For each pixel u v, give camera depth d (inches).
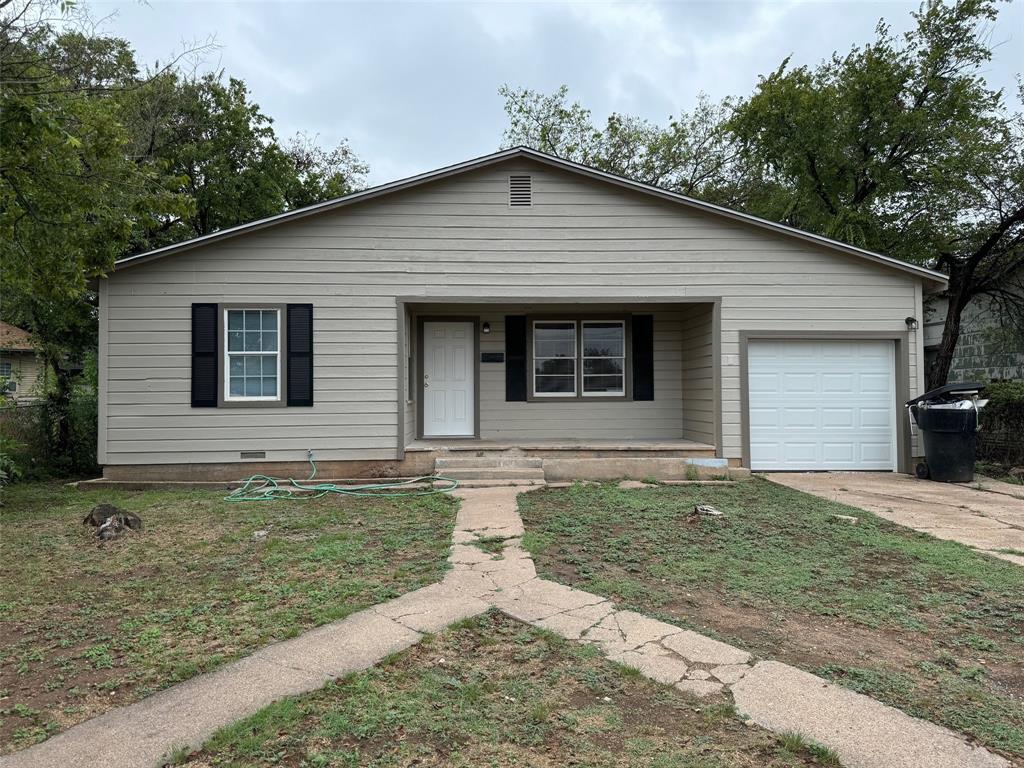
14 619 167.6
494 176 398.9
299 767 102.7
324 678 131.0
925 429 383.6
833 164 627.2
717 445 404.2
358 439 391.5
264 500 327.9
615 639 149.8
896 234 607.2
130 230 360.2
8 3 316.5
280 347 387.5
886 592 183.9
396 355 393.7
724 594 182.1
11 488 380.2
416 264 394.3
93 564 215.5
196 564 213.3
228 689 127.1
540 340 464.8
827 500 317.1
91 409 500.4
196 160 604.7
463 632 154.4
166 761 104.2
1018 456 428.8
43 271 348.2
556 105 1066.1
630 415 463.8
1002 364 592.7
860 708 118.6
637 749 106.9
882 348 413.7
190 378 383.9
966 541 240.2
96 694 127.0
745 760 103.7
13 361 756.0
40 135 296.5
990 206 557.9
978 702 121.8
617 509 291.0
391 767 102.3
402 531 253.4
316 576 197.0
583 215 400.8
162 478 381.7
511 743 109.1
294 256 389.1
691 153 1024.9
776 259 406.0
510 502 309.4
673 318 466.3
